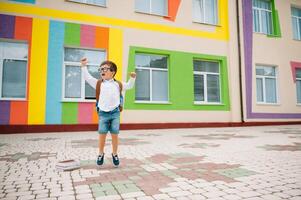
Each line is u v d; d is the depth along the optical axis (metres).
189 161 4.13
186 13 12.17
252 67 13.48
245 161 4.10
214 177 3.12
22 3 9.38
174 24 11.84
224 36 13.00
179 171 3.45
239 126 12.77
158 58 11.57
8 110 8.98
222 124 12.44
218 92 12.80
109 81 3.79
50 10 9.74
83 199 2.39
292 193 2.51
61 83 9.67
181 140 7.01
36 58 9.39
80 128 9.81
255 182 2.89
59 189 2.71
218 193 2.52
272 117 13.72
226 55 12.94
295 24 15.56
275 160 4.17
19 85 9.35
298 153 4.82
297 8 15.68
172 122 11.38
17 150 5.30
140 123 10.73
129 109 10.62
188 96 11.82
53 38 9.69
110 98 3.68
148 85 11.25
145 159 4.32
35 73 9.34
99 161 3.80
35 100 9.29
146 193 2.54
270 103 13.81
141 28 11.16
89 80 3.74
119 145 6.03
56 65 9.65
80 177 3.19
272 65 14.20
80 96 10.09
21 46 9.45
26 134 8.71
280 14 14.73
